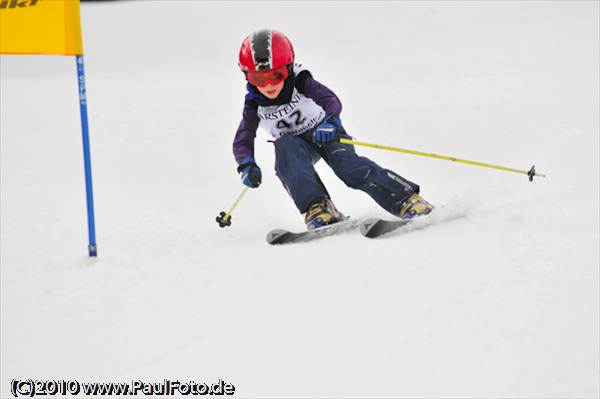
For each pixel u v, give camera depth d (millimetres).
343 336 7301
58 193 14484
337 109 11297
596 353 6730
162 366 6969
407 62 27547
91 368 7027
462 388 6332
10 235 11828
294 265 9312
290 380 6582
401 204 11125
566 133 15914
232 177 15805
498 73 23703
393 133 18172
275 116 11594
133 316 8148
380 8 41375
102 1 53031
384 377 6547
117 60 36594
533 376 6445
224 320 7867
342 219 11258
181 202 13930
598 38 28453
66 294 8938
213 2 47750
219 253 10281
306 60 30078
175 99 24547
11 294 9055
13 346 7578
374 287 8367
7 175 15953
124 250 10695
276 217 12953
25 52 10016
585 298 7703
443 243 9648
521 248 9195
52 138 19594
